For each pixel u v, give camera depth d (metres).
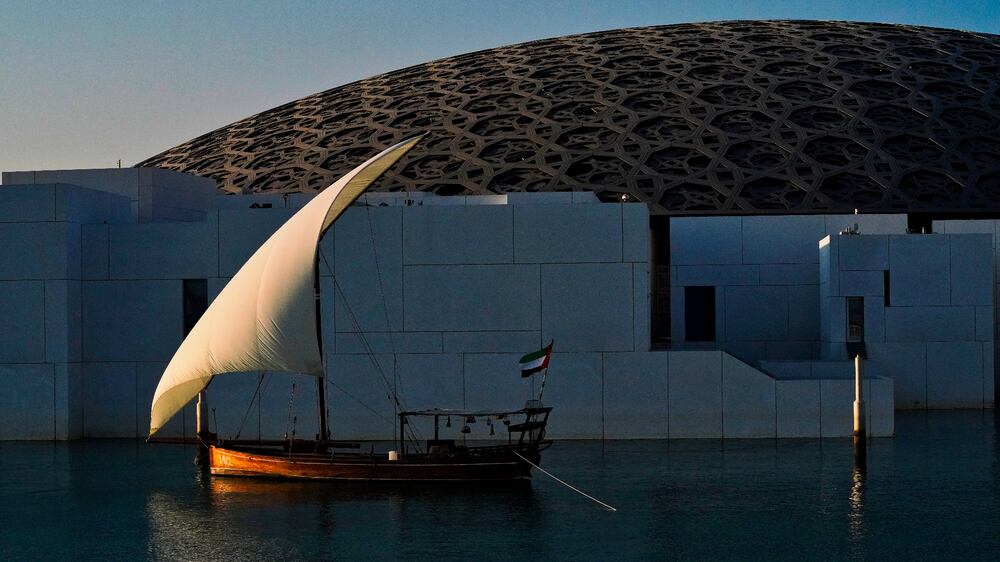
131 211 36.59
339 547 18.70
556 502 22.20
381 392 31.16
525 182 51.41
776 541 18.78
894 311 39.69
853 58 60.72
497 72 64.38
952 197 49.81
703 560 17.62
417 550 18.42
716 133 53.56
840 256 39.91
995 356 44.28
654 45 65.06
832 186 50.38
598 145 53.50
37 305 32.47
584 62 63.28
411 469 24.36
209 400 31.61
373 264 31.27
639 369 30.83
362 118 61.72
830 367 35.66
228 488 24.41
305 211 25.39
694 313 46.09
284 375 31.38
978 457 27.22
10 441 32.44
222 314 25.59
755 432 30.73
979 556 17.73
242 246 32.06
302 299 24.86
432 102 61.25
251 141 63.44
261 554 18.36
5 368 32.56
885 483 23.78
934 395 39.53
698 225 45.75
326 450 25.80
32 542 19.44
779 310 45.25
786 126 54.09
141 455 29.55
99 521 21.09
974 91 57.72
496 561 17.67
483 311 31.06
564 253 30.97
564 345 30.95
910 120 54.78
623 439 30.81
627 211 30.86
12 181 38.34
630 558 17.75
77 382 33.00
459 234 31.14
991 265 39.41
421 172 53.38
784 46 63.16
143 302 33.09
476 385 31.02
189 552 18.59
